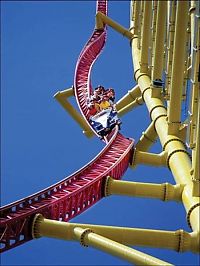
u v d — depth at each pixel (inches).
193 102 702.5
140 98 1277.1
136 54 1352.1
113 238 619.8
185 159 774.5
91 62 1630.2
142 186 781.3
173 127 837.2
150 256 534.0
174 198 737.6
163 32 997.2
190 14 799.7
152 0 1143.6
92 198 804.0
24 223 674.8
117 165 888.9
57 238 655.1
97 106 1211.9
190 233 616.1
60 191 775.7
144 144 1055.6
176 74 807.1
